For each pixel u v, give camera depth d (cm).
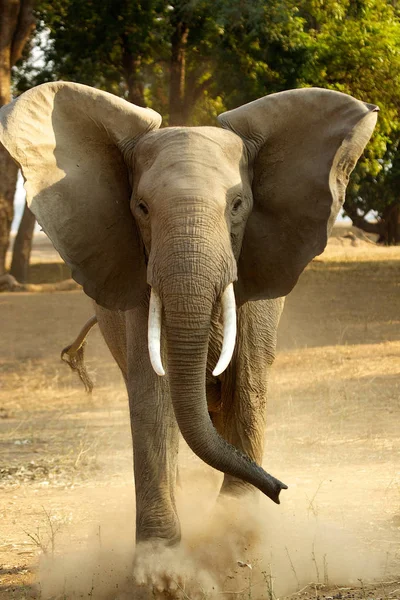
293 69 4369
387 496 1283
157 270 805
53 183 879
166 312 800
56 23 5109
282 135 905
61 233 879
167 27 4819
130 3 4772
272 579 908
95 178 896
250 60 4484
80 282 894
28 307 4450
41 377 2839
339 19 4491
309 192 890
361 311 4009
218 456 818
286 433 1814
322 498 1289
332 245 9219
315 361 2797
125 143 901
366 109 883
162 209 812
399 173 6988
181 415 811
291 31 4331
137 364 918
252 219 901
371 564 963
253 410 994
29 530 1223
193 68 5091
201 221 802
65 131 895
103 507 1338
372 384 2381
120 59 5197
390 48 4525
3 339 3575
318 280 5400
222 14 4109
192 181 820
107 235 898
